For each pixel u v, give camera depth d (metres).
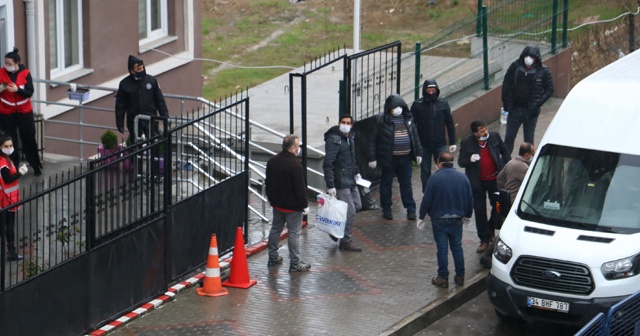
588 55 38.72
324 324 17.77
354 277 19.97
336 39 46.22
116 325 17.45
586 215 17.92
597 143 18.58
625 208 17.86
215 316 18.05
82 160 25.12
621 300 16.81
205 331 17.39
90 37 27.09
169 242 18.86
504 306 17.72
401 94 28.00
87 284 17.03
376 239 22.12
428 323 18.39
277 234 20.17
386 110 22.72
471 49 30.56
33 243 17.80
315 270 20.28
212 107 23.81
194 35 31.28
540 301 17.30
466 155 21.00
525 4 33.00
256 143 25.73
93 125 25.36
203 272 19.98
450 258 21.17
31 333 16.03
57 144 26.14
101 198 17.44
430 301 18.91
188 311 18.25
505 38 32.16
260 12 51.03
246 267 19.41
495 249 18.12
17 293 15.74
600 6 43.41
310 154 24.59
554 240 17.50
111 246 17.47
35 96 25.19
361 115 25.08
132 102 23.14
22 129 22.72
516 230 18.00
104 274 17.38
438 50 29.27
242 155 22.62
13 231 16.75
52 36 26.11
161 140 18.53
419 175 26.61
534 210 18.33
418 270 20.39
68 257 16.89
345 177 21.20
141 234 18.16
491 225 21.12
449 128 23.64
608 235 17.44
